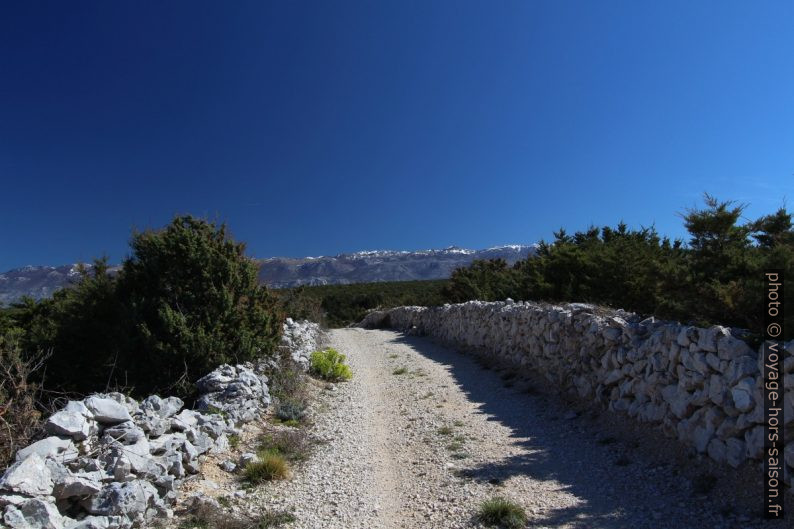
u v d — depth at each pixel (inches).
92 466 183.6
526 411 350.3
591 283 563.2
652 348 279.0
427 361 594.2
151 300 378.0
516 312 499.8
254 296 421.1
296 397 374.0
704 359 233.1
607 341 325.7
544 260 677.9
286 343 479.8
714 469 215.5
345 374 485.4
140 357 362.3
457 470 249.6
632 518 192.1
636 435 271.6
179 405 252.5
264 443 279.9
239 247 433.7
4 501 151.3
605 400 319.6
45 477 163.9
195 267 397.4
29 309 498.3
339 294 1834.4
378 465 261.3
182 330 358.0
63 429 191.3
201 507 195.9
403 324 1106.1
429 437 305.1
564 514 198.1
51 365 357.4
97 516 169.5
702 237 366.6
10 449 187.2
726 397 217.9
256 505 210.2
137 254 402.3
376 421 345.7
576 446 275.0
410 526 195.3
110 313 384.5
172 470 210.2
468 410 362.3
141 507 179.2
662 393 263.0
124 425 207.9
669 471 228.4
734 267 332.2
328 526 194.4
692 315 327.0
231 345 378.3
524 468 247.8
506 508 196.5
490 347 581.0
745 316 279.6
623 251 548.4
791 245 279.4
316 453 275.9
